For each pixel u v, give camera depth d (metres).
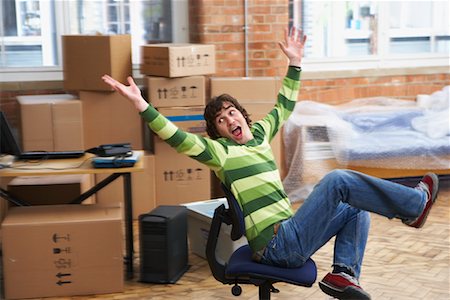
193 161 5.47
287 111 3.50
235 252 3.18
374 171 6.04
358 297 2.99
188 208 4.66
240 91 5.51
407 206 2.93
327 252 4.68
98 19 6.10
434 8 7.08
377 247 4.76
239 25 6.03
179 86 5.30
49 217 3.98
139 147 5.48
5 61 5.89
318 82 6.61
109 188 5.38
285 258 2.97
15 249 3.87
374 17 6.85
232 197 3.07
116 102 5.39
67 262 3.92
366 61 6.84
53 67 5.95
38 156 4.29
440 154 6.04
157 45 5.39
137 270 4.38
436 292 3.93
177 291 4.03
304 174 5.89
